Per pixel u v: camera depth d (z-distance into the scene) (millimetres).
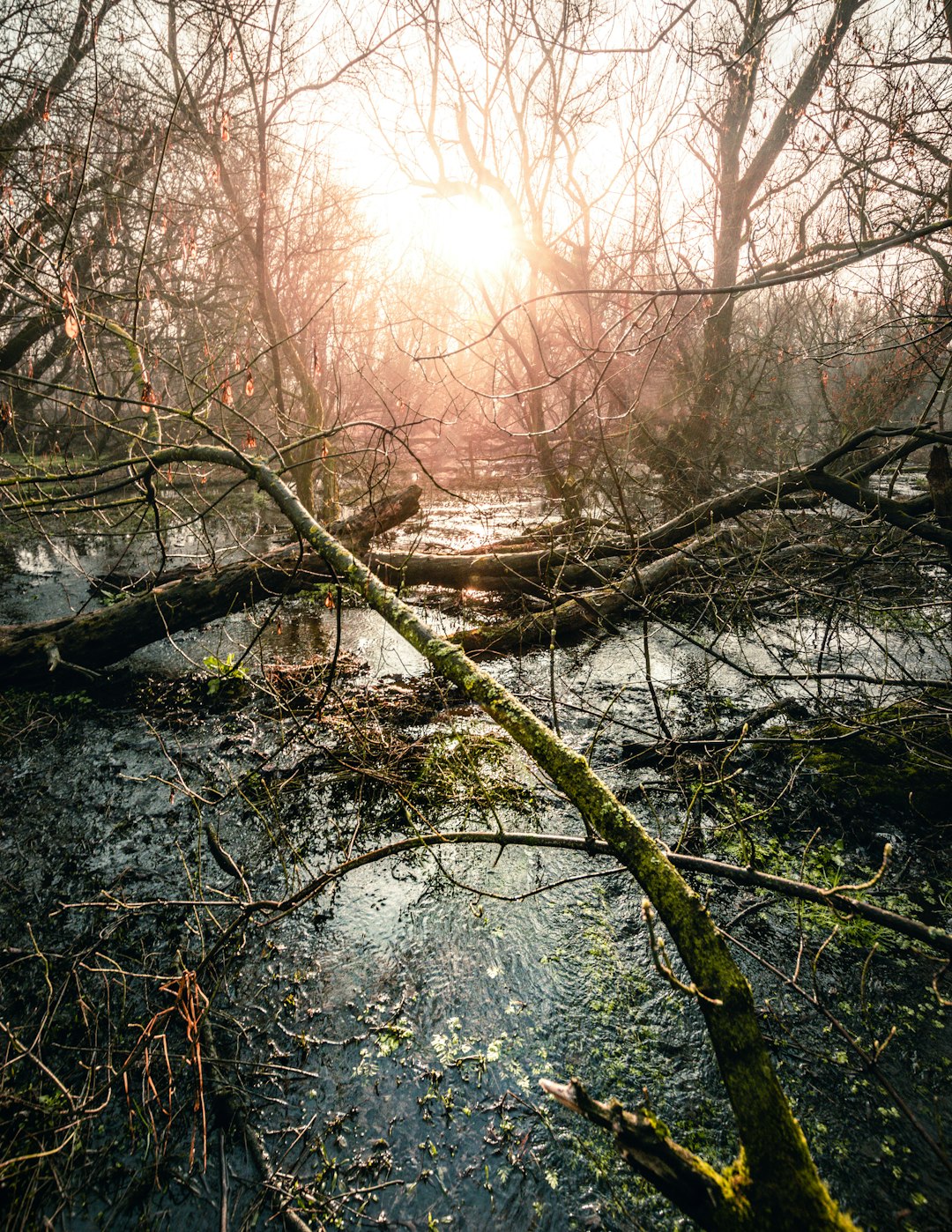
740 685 5105
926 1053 2381
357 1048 2453
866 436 5453
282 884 3211
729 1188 1424
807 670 5281
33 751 4348
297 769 4105
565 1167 2090
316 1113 2244
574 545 6902
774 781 3854
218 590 5508
